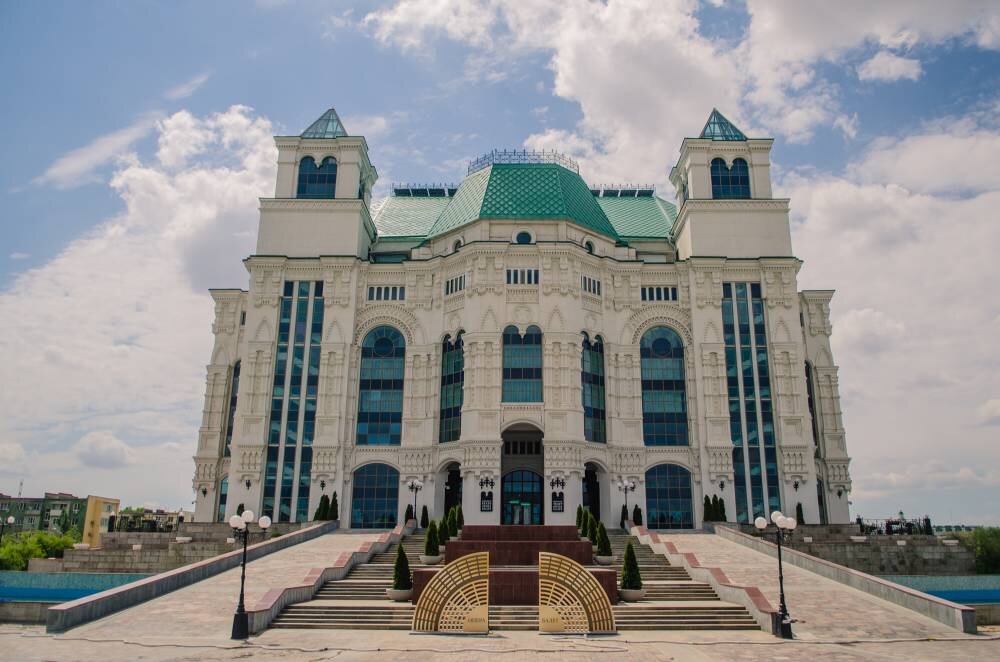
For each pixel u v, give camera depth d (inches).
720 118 3442.4
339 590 1590.8
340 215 3164.4
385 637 1288.1
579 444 2763.3
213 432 3142.2
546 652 1151.0
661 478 2920.8
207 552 2183.8
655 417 2984.7
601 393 2967.5
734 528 2598.4
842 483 3063.5
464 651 1155.9
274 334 3016.7
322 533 2450.8
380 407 2992.1
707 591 1605.6
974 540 2486.5
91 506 5546.3
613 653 1146.7
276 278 3075.8
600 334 3011.8
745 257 3110.2
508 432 2925.7
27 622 1615.4
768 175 3253.0
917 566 2208.4
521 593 1507.1
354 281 3075.8
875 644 1249.4
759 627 1392.7
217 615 1375.5
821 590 1616.6
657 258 3341.5
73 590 2021.4
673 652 1160.2
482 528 1935.3
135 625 1298.0
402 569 1541.6
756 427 2940.5
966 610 1349.7
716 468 2874.0
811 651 1182.3
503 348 2878.9
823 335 3208.7
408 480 2886.3
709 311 3043.8
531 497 2910.9
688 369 3019.2
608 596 1499.8
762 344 3024.1
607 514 2847.0
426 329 3048.7
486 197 3134.8
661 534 2453.2
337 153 3265.3
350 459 2920.8
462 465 2763.3
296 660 1074.7
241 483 2864.2
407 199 3774.6
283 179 3243.1
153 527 2687.0
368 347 3061.0
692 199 3181.6
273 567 1777.8
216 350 3238.2
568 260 2957.7
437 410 2947.8
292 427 2935.5
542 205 3093.0
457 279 3034.0
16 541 3292.3
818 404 3139.8
